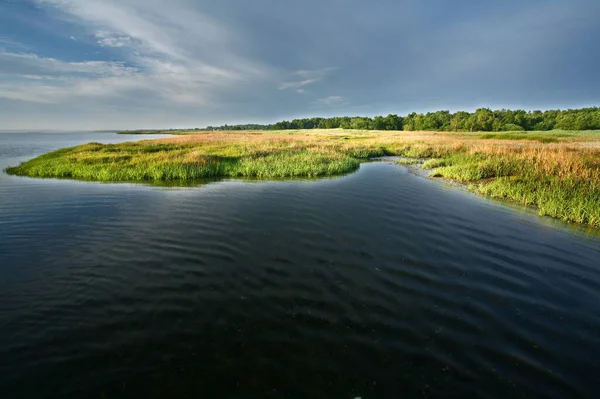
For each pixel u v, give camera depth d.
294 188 17.30
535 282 6.77
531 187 14.85
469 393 3.90
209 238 9.51
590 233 9.98
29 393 3.93
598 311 5.68
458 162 24.14
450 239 9.38
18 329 5.21
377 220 11.27
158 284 6.70
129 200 14.59
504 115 116.31
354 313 5.56
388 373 4.20
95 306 5.89
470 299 6.05
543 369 4.29
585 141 43.41
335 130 112.00
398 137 58.69
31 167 24.27
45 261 7.97
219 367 4.32
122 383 4.08
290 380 4.09
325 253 8.30
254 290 6.39
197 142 42.97
